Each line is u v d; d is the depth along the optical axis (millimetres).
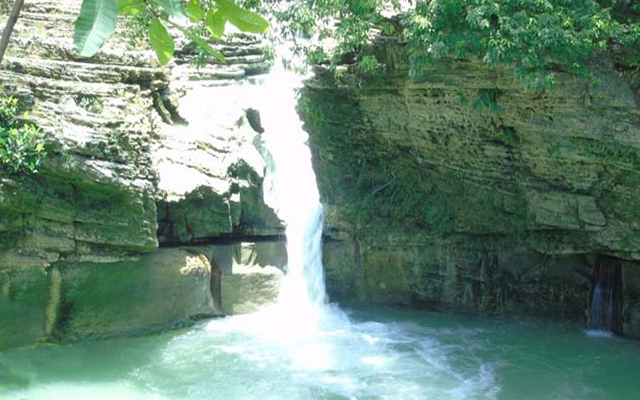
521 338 17375
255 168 18172
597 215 16641
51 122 14352
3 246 14344
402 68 17141
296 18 16641
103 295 15523
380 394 14039
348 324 18219
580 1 14586
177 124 17812
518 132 16734
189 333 16656
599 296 17953
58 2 17734
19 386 13477
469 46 14797
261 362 15359
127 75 16438
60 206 14625
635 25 14195
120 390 13719
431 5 14859
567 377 15102
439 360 15867
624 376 15211
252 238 18625
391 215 19562
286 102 19844
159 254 16344
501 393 14273
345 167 20016
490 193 18219
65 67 15383
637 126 14984
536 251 18375
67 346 15117
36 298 14766
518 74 14320
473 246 18891
